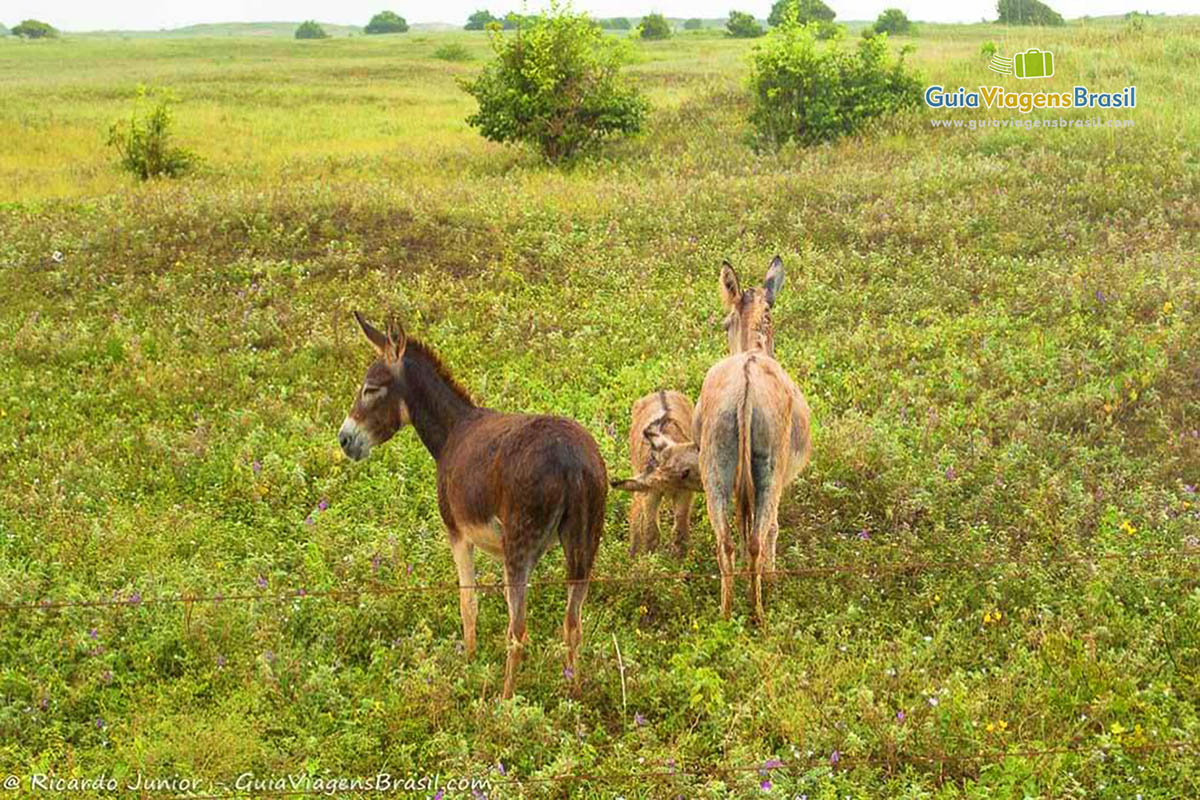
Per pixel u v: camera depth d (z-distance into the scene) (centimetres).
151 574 812
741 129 2486
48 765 624
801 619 764
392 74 5194
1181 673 695
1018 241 1506
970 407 1073
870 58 2389
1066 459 981
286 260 1501
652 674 700
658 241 1577
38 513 922
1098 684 666
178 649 741
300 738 655
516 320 1332
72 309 1383
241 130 3141
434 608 779
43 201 1861
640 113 2395
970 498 923
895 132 2256
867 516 898
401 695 684
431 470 983
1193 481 943
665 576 800
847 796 596
